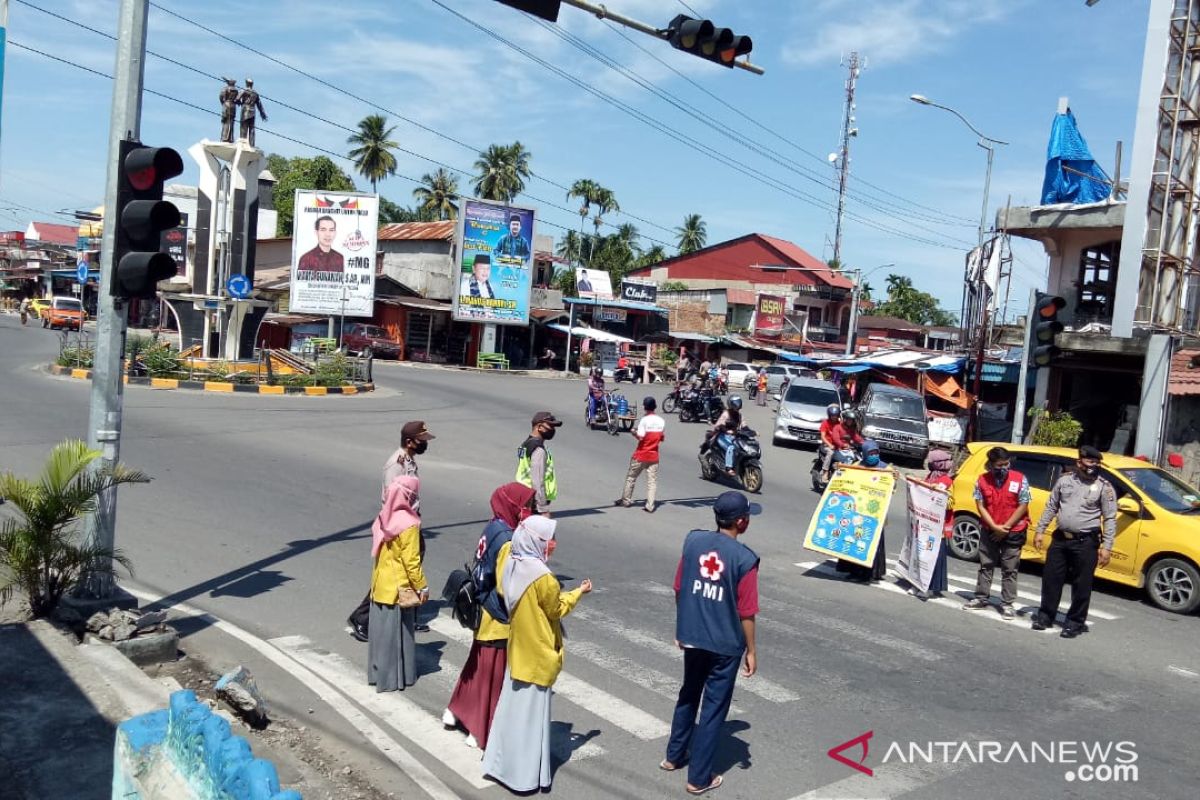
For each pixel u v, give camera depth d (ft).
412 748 18.28
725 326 195.72
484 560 18.42
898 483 68.54
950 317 313.12
